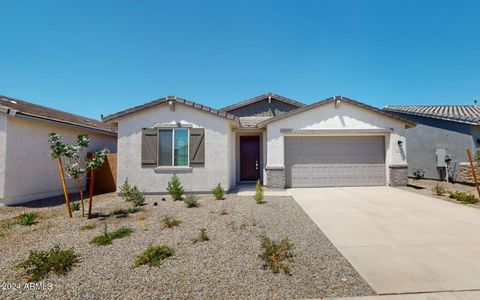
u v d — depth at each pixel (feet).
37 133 33.19
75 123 39.73
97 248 15.29
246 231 18.34
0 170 28.86
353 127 39.91
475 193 34.32
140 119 34.58
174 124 34.53
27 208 27.91
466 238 16.58
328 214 23.21
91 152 40.37
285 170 40.14
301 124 39.68
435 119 49.19
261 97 53.78
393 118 39.99
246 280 11.36
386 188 38.34
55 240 16.80
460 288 10.58
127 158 34.22
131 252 14.65
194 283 11.13
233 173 41.81
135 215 23.13
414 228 18.85
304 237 17.11
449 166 46.21
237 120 35.35
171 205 27.48
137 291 10.52
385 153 40.81
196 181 34.40
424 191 35.50
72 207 25.90
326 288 10.65
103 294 10.32
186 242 16.16
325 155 40.50
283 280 11.34
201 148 34.53
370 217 22.07
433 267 12.53
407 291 10.38
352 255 14.10
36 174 32.89
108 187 39.47
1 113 29.35
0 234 18.19
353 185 40.34
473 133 42.88
